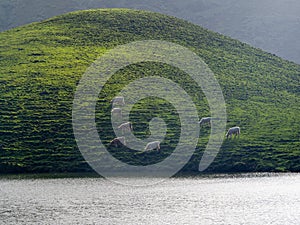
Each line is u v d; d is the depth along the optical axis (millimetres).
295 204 65750
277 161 99625
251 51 190375
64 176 90750
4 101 126938
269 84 159125
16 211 62375
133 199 69688
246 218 58375
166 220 57906
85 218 58906
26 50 164750
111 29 187250
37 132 111000
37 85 137375
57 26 190000
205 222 56875
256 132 117312
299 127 122062
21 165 97250
